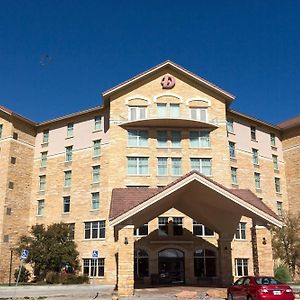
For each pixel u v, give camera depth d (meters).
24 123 49.97
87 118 48.38
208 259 41.81
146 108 44.25
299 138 52.50
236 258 42.72
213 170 43.09
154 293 26.00
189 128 44.31
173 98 44.59
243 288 19.45
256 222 25.89
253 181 48.78
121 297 23.12
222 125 44.50
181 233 42.09
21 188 48.03
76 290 33.06
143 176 42.38
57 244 41.38
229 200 25.31
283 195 51.81
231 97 45.19
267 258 25.06
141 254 41.38
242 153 48.75
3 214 45.03
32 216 48.22
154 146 43.41
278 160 53.03
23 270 44.28
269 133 53.22
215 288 30.17
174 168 43.03
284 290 18.17
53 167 49.00
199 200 28.83
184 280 40.84
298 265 39.84
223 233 32.28
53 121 50.25
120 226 24.64
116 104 44.19
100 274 41.91
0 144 48.06
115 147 42.97
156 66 44.62
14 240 45.69
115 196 26.47
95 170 45.88
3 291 32.19
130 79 44.16
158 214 33.81
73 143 48.41
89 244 43.41
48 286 36.06
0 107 48.50
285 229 41.25
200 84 45.28
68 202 46.75
